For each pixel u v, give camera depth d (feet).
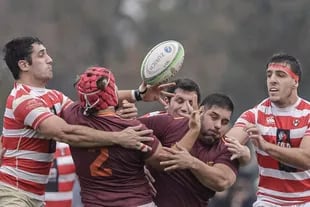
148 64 84.38
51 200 108.37
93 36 385.50
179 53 84.79
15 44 87.56
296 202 94.17
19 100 84.74
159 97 86.53
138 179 80.33
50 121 81.30
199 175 81.66
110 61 379.14
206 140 84.12
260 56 379.14
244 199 147.33
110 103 79.87
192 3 408.67
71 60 364.38
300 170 93.20
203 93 355.15
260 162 94.73
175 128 83.71
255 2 396.98
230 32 387.96
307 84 361.10
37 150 86.43
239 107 357.82
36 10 380.99
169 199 83.71
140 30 400.26
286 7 387.96
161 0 414.41
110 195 79.46
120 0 400.26
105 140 78.64
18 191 86.63
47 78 87.86
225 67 369.91
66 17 383.04
